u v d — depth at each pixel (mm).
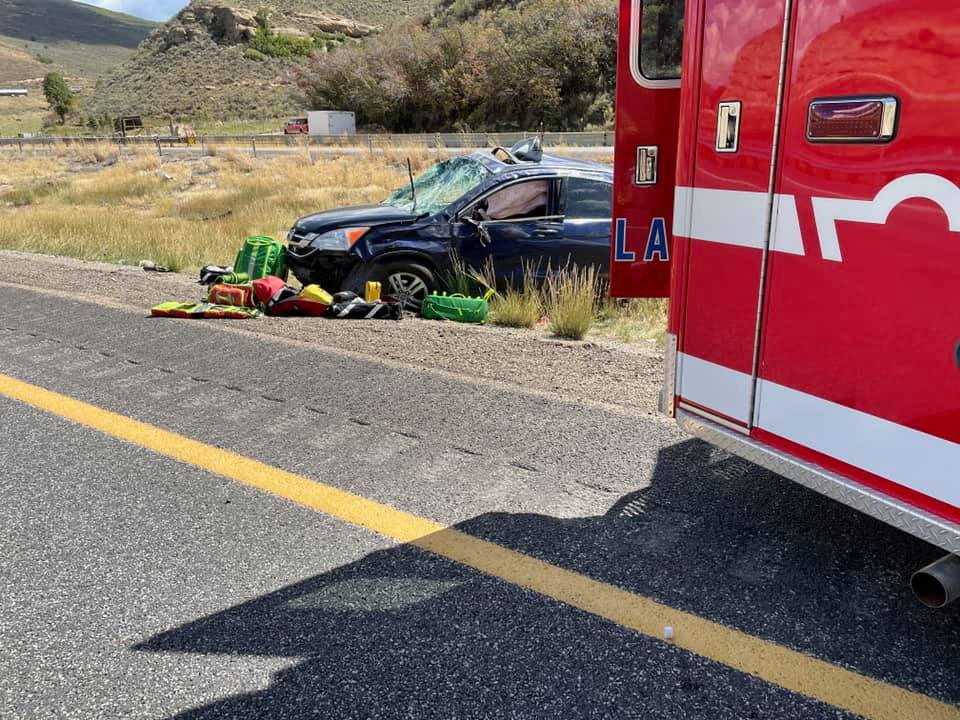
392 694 2287
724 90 2715
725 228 2793
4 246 12117
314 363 5488
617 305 7379
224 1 112812
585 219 7598
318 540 3131
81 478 3703
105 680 2357
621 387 4945
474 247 7445
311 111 54375
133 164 26109
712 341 2938
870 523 3189
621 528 3186
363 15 128125
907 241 2168
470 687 2311
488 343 6090
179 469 3789
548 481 3613
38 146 39500
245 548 3076
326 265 7469
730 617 2605
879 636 2496
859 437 2408
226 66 101625
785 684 2297
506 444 4035
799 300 2533
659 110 3406
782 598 2701
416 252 7355
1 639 2547
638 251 3561
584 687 2305
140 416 4484
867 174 2242
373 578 2861
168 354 5727
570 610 2656
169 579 2871
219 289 7129
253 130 60656
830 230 2387
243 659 2441
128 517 3332
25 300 7582
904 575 2822
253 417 4465
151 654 2469
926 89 2057
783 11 2432
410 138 36906
